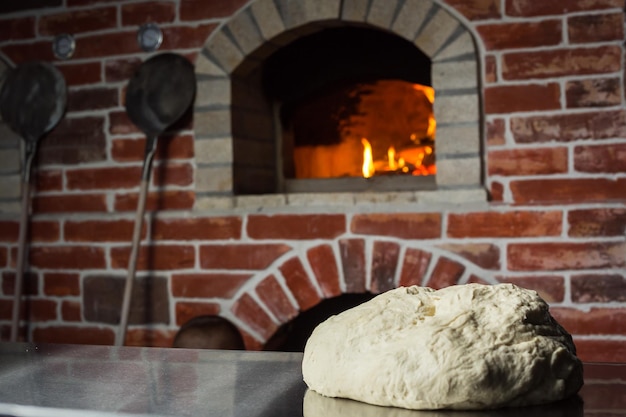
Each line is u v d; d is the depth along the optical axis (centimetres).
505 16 211
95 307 247
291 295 227
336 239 223
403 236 217
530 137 210
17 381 93
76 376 96
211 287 235
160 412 78
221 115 233
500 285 94
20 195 258
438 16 214
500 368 81
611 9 203
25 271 255
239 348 218
